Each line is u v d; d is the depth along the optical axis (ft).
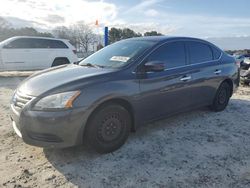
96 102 11.81
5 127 16.14
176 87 15.38
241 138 14.98
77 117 11.40
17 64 41.01
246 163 12.19
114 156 12.63
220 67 18.79
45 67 42.91
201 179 10.88
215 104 19.21
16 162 12.05
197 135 15.26
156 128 16.19
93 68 13.97
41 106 11.25
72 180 10.75
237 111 20.04
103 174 11.17
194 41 17.40
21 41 41.16
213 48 18.89
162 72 14.66
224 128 16.44
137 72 13.56
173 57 15.64
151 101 14.12
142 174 11.20
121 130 13.10
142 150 13.28
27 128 11.47
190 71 16.29
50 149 13.21
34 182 10.59
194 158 12.57
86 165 11.83
